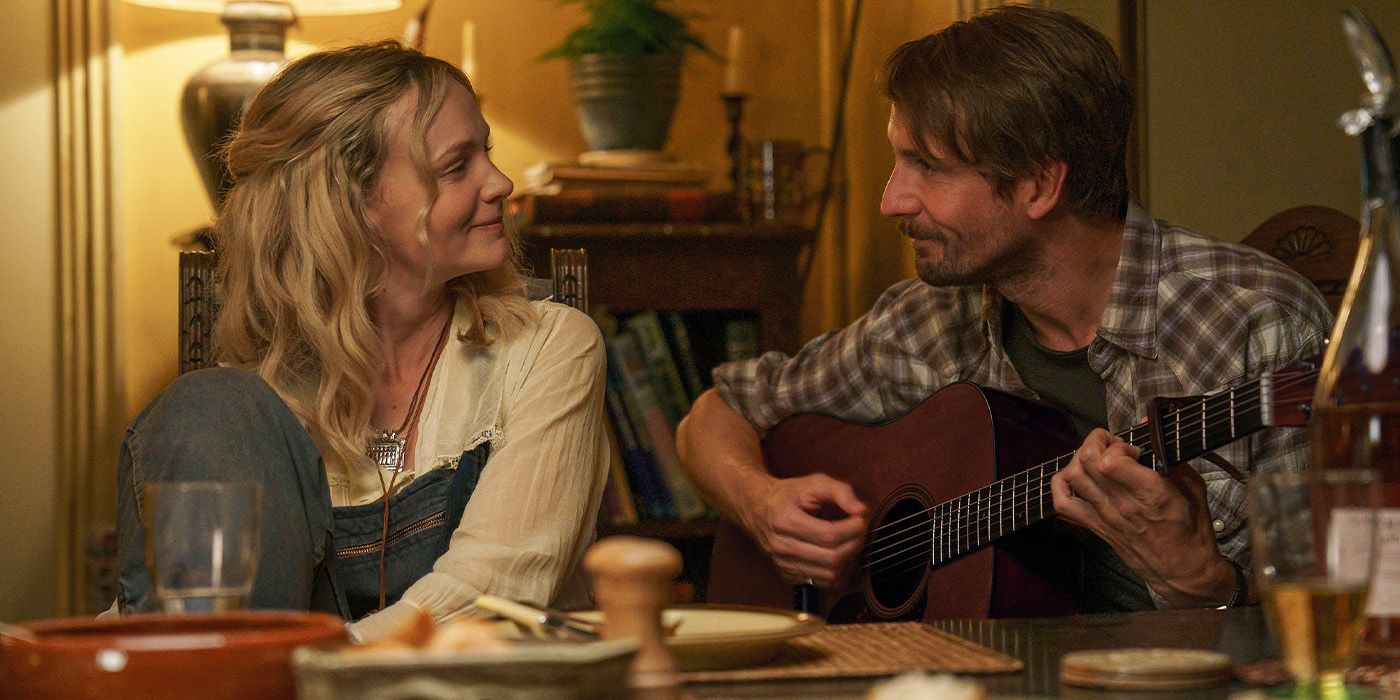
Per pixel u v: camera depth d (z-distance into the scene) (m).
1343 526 0.81
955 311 2.06
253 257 1.68
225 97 2.77
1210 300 1.77
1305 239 2.16
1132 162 2.57
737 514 2.07
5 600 2.96
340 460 1.65
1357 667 0.90
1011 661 0.98
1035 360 1.98
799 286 3.01
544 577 1.57
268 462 1.35
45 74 3.03
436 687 0.62
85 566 3.00
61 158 3.03
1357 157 2.58
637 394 3.00
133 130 3.14
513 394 1.68
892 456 2.00
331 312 1.65
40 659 0.69
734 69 3.19
